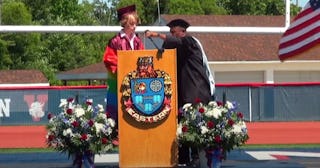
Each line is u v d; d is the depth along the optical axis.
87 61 53.12
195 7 60.12
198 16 37.94
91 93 22.52
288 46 11.18
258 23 37.97
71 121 8.01
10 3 49.22
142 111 8.01
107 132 8.09
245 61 34.38
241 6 63.75
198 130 8.01
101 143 8.06
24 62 48.91
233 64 34.47
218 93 23.70
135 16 8.50
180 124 8.06
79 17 60.16
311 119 24.45
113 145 8.30
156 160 8.07
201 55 8.54
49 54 51.84
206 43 35.75
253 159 10.09
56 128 8.10
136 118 8.01
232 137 8.05
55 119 8.14
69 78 42.19
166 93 8.02
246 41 36.16
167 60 8.02
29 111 22.89
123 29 8.50
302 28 11.01
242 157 10.32
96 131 8.01
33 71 44.97
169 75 8.02
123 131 8.05
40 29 12.34
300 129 20.62
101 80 46.28
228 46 35.59
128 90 8.01
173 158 8.06
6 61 47.31
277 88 24.23
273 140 16.09
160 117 8.01
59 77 43.09
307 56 34.22
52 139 8.11
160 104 8.01
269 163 9.45
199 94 8.40
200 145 8.05
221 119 8.04
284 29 13.48
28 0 56.25
